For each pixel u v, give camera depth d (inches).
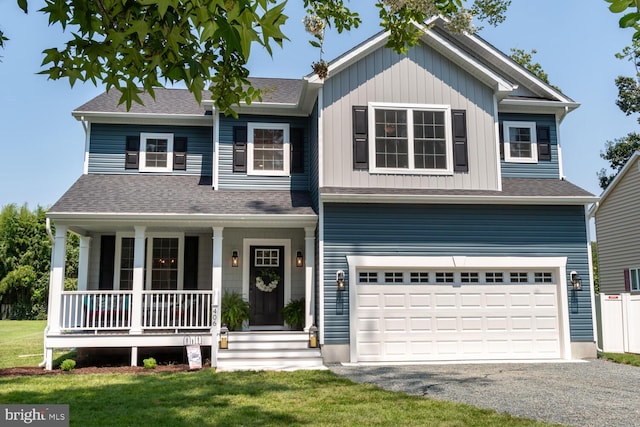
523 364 457.1
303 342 477.4
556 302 498.6
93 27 134.5
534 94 599.5
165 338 460.8
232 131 550.6
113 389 339.3
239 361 446.0
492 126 518.3
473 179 507.5
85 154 562.6
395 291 482.9
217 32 101.3
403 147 503.8
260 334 474.3
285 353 457.7
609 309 547.5
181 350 512.1
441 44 513.7
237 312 505.7
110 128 573.0
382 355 472.1
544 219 503.5
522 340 489.4
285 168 550.3
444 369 427.5
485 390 335.9
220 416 264.2
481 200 486.0
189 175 574.2
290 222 487.5
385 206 485.4
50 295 455.8
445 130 510.9
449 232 489.7
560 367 439.2
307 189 548.4
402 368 432.5
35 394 321.1
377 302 479.5
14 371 433.7
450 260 485.1
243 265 546.6
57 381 373.1
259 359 452.4
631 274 796.0
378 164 498.3
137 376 396.2
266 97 562.6
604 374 402.0
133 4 134.7
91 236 547.8
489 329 487.5
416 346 477.7
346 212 480.4
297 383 359.9
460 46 596.1
